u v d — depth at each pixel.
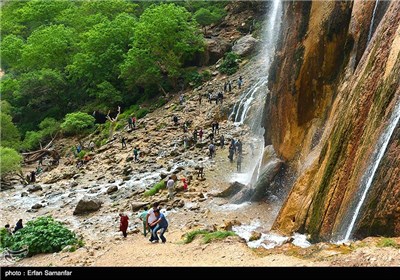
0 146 41.97
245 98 39.62
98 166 36.06
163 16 48.94
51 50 58.44
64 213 26.28
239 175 27.58
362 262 9.57
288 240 13.81
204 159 31.44
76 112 53.84
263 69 43.91
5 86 57.88
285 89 21.94
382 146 11.60
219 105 41.12
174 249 14.10
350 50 18.44
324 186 13.93
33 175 36.47
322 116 19.50
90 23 62.53
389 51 13.06
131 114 49.22
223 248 13.20
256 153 30.72
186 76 50.81
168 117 42.97
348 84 15.94
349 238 11.59
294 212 15.80
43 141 51.72
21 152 49.16
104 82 53.72
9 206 29.22
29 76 55.75
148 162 33.53
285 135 22.14
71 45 60.41
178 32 49.53
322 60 19.62
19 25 72.62
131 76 50.41
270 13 51.38
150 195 26.20
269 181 22.06
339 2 18.88
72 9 69.19
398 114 11.31
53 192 31.55
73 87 59.59
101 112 53.69
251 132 35.41
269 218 20.11
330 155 14.22
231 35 55.59
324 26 19.53
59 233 17.48
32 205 28.95
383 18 14.40
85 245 17.45
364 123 13.10
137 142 39.44
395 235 10.49
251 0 55.19
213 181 26.88
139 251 14.68
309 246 12.01
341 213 12.60
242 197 22.81
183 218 21.41
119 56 54.88
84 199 25.81
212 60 52.91
